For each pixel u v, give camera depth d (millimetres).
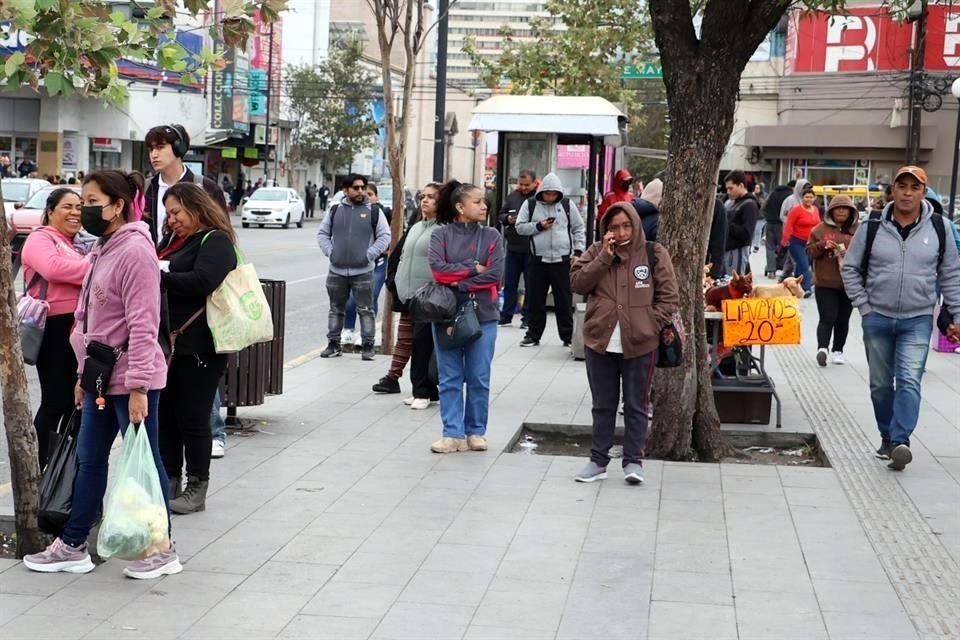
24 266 7461
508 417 10570
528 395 11758
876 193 35031
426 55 81562
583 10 33156
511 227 17328
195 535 6922
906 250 8742
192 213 7125
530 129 18500
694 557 6656
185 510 7348
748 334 9852
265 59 65625
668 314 8234
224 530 7035
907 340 8773
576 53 33219
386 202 47875
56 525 6266
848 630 5551
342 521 7277
